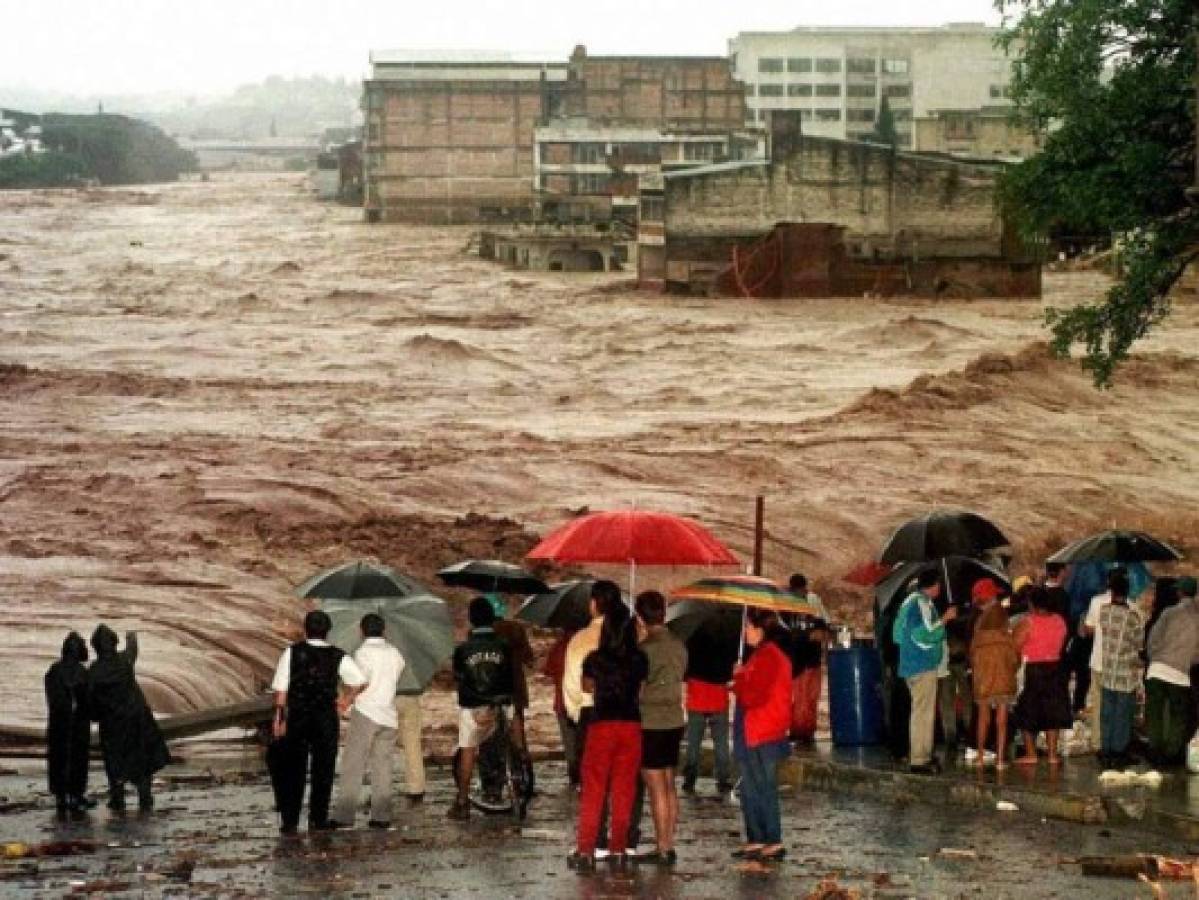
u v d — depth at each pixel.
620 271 164.75
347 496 56.28
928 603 26.36
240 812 25.70
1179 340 104.44
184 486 56.44
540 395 86.19
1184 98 44.47
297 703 23.72
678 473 63.47
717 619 26.91
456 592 45.97
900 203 135.88
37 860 21.92
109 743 25.36
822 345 105.75
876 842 23.22
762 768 22.06
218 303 127.56
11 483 57.38
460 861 21.98
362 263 169.12
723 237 136.50
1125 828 23.97
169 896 19.73
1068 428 75.25
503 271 161.88
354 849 22.70
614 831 21.47
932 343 104.56
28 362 94.62
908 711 27.62
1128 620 26.56
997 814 24.98
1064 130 46.19
